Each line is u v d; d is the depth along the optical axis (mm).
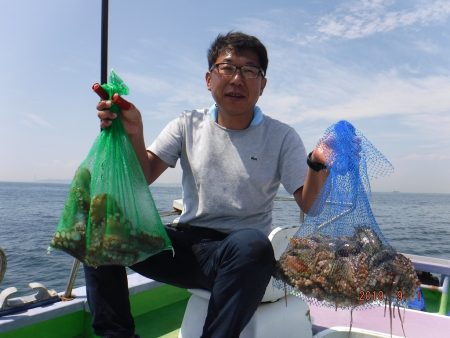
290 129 2279
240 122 2217
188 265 2047
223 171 2195
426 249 18438
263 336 2049
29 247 19641
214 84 2197
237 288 1651
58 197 90000
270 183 2213
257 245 1659
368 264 1631
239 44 2125
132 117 1985
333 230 1820
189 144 2322
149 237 1841
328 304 1734
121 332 1879
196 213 2223
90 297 1907
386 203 92438
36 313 2318
